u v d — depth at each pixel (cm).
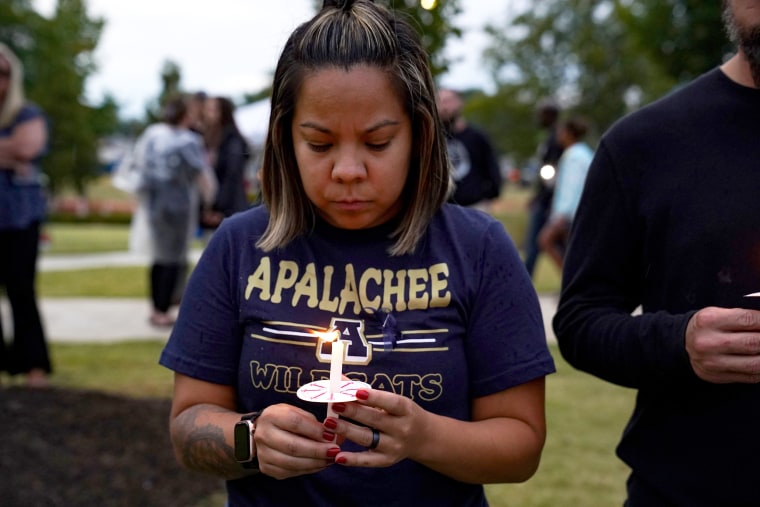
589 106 3014
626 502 192
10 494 348
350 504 168
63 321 802
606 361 183
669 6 1414
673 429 180
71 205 3944
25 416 421
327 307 169
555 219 847
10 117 476
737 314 155
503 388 170
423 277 170
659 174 183
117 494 361
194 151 730
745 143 177
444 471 163
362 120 155
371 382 165
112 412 441
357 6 163
